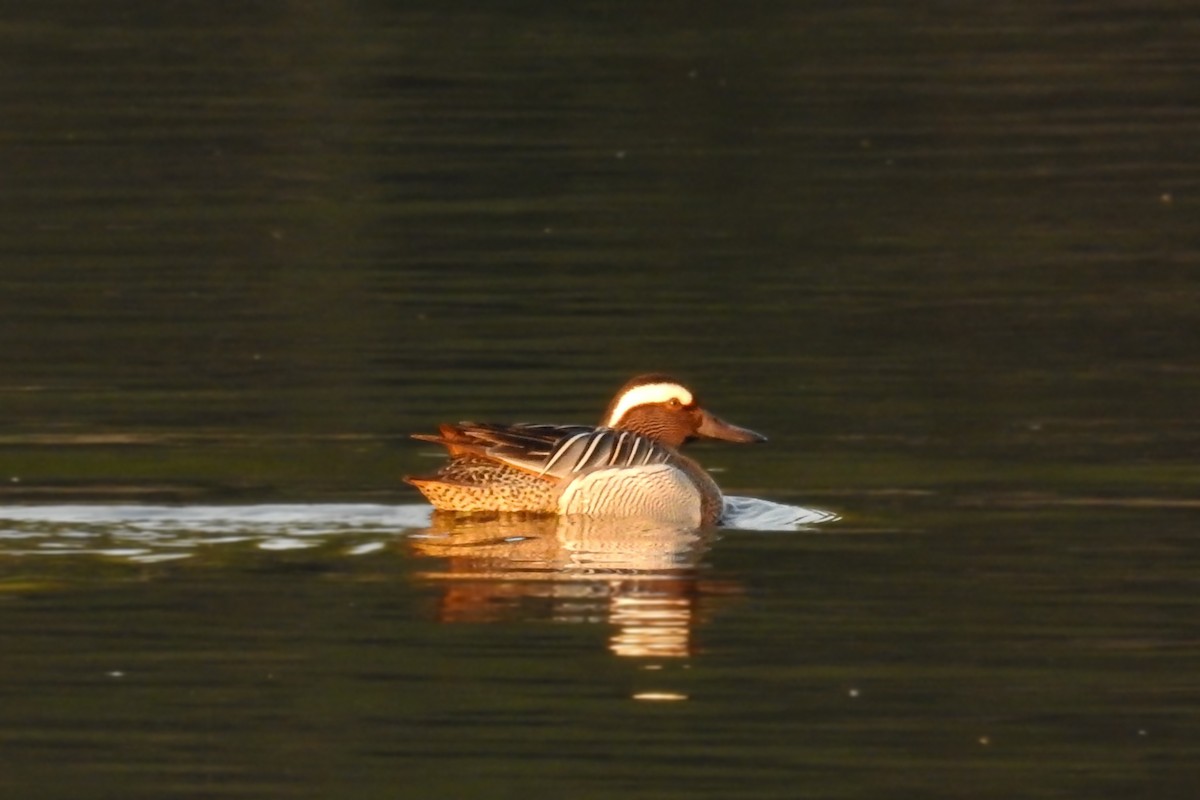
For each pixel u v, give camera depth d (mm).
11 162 27641
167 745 9359
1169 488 14188
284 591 11602
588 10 39125
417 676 10180
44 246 23188
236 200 25672
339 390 17266
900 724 9648
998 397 17047
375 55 35000
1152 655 10586
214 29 37312
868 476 14734
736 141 29016
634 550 12664
